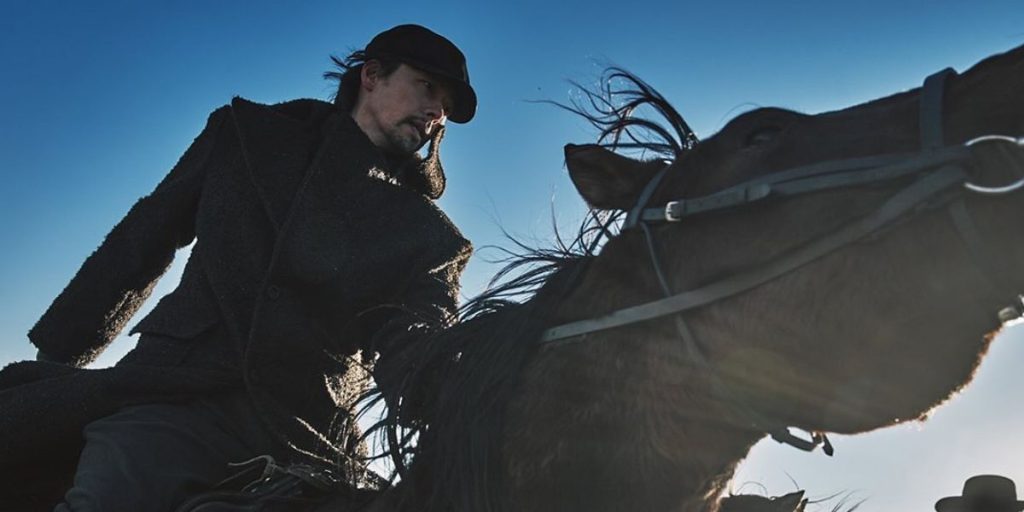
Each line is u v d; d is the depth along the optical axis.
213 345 3.14
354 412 3.00
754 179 2.10
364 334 3.19
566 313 2.25
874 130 2.00
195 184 3.32
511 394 2.24
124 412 3.02
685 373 2.09
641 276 2.18
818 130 2.08
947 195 1.85
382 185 3.28
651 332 2.13
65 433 3.09
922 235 1.88
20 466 3.14
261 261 3.17
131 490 2.83
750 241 2.05
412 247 3.21
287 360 3.08
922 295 1.87
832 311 1.94
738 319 2.04
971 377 1.92
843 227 1.95
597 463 2.13
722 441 2.11
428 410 2.53
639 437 2.12
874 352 1.92
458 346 2.53
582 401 2.15
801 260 1.98
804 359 1.98
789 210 2.02
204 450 3.01
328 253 3.12
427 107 3.50
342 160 3.26
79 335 3.31
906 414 1.96
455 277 3.31
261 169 3.21
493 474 2.21
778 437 2.03
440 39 3.53
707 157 2.24
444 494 2.34
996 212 1.83
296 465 2.79
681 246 2.14
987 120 1.88
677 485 2.13
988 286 1.83
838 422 2.00
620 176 2.53
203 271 3.19
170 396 3.05
